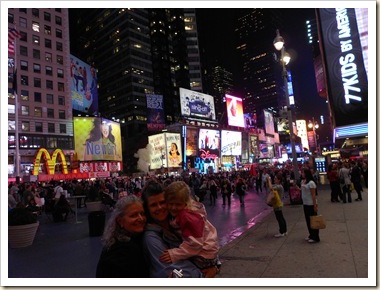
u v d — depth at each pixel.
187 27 139.75
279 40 17.30
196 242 2.54
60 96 66.25
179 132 75.12
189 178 27.33
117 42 116.12
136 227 2.53
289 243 7.88
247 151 96.69
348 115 38.06
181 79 132.62
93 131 66.44
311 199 7.89
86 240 10.34
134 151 96.19
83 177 55.12
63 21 70.25
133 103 107.88
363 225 9.25
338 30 39.53
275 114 151.38
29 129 59.66
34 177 46.41
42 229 13.48
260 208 16.20
